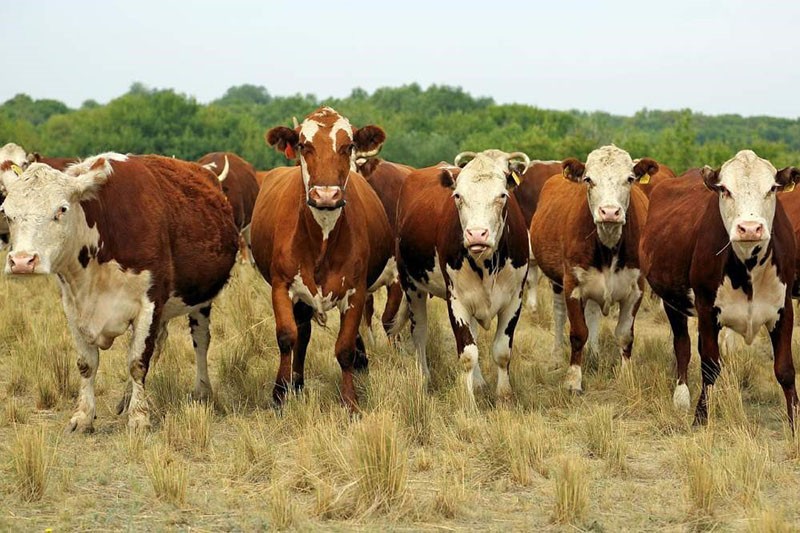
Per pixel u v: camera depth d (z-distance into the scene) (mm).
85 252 9109
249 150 96750
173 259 10023
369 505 7277
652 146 61188
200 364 11031
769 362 13000
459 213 10453
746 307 9461
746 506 7285
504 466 8211
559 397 10922
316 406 9672
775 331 9508
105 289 9375
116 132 98875
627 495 7676
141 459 8461
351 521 7066
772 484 7848
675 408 10164
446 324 15461
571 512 7082
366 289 11148
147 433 9336
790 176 9086
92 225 9109
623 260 11633
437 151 83188
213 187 11211
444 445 9000
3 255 21562
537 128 82812
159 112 101500
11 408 9875
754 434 9305
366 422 8023
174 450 8820
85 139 97125
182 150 96000
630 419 10180
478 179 10227
